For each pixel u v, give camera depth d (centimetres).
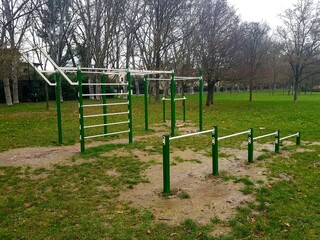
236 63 2514
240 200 502
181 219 432
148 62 2956
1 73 2145
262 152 858
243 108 2430
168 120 1636
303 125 1410
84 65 3744
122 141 1009
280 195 523
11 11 2625
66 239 376
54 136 1098
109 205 482
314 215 448
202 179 614
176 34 3108
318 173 655
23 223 416
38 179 607
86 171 659
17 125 1406
